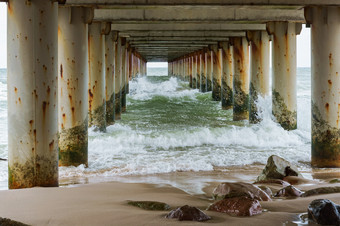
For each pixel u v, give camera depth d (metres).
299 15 14.23
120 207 4.99
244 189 5.55
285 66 14.77
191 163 10.25
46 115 7.07
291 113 15.02
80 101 10.26
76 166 10.12
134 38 23.47
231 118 20.23
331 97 9.94
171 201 5.55
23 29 6.91
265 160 10.89
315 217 4.19
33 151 7.01
